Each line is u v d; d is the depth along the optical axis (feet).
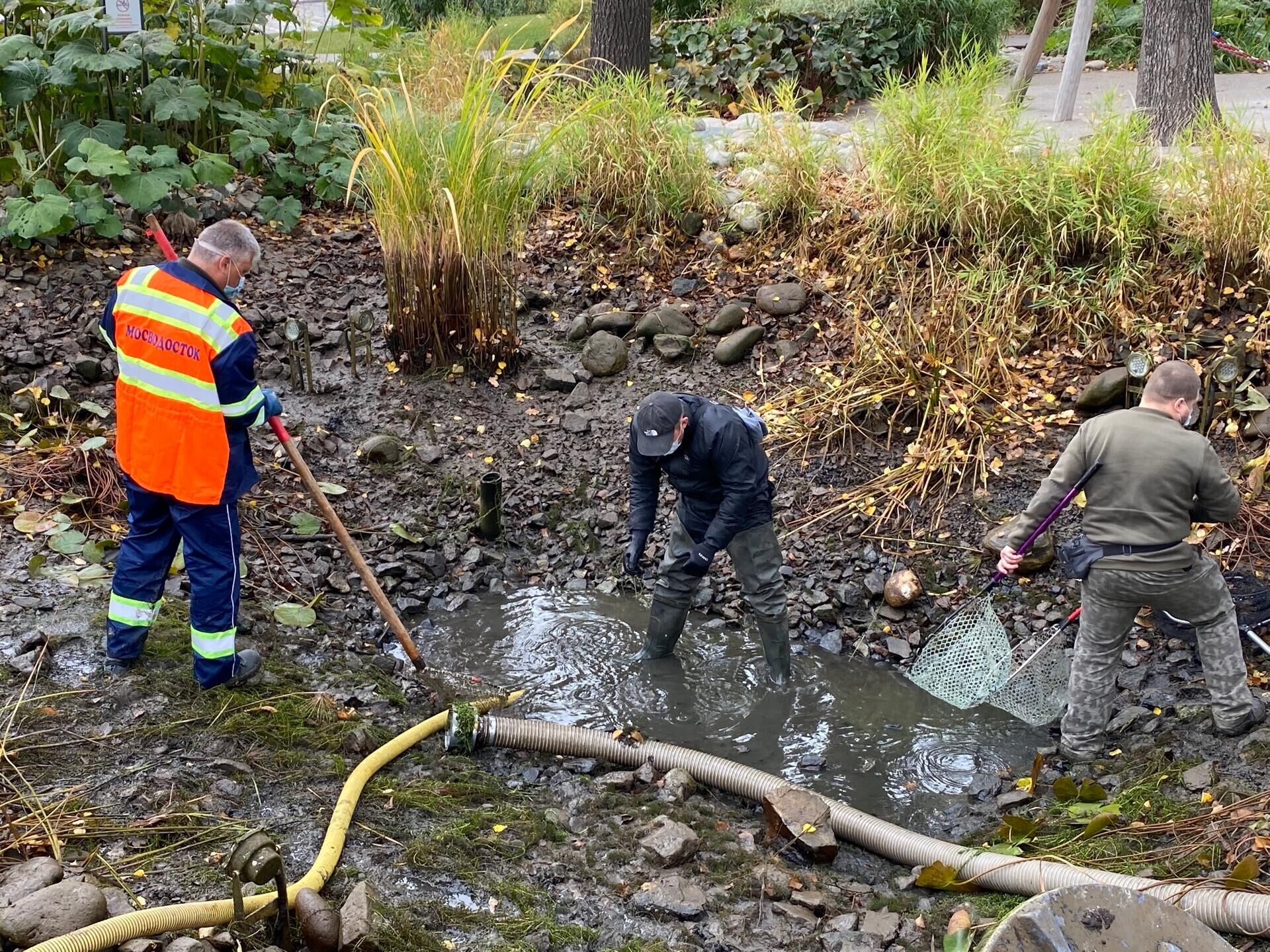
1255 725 13.73
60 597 15.78
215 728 13.53
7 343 21.06
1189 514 13.28
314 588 17.92
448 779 13.56
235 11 27.84
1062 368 20.75
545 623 18.20
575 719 15.79
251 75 28.73
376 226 22.70
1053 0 29.50
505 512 20.47
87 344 21.35
